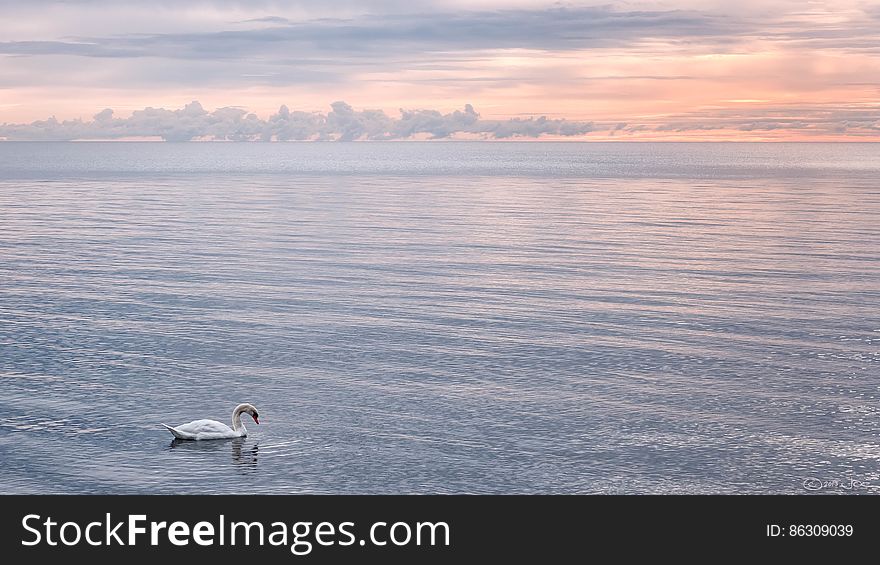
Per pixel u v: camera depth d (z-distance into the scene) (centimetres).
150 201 9600
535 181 14050
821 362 3102
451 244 5919
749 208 8794
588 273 4772
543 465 2261
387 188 12044
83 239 6125
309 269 4894
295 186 12462
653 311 3844
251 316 3744
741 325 3600
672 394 2762
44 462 2269
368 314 3784
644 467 2255
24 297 4112
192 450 2347
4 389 2788
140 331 3484
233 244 5888
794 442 2406
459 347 3272
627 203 9469
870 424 2530
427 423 2525
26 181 13500
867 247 5731
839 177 15538
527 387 2822
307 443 2394
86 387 2816
